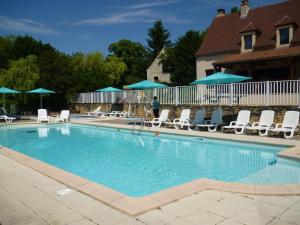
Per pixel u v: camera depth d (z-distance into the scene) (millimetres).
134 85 16641
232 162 9023
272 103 13891
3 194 5289
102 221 4121
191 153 10523
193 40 40062
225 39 25938
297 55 17828
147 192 6602
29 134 16203
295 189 5082
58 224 4055
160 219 4145
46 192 5363
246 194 4996
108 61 51531
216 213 4285
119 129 15969
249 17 26219
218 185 5359
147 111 18656
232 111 15109
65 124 19891
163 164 9094
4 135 15922
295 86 13086
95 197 4965
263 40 22641
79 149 11859
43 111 20391
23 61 27141
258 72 22359
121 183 7285
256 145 10156
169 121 16203
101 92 26141
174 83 40281
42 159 10180
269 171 7676
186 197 4910
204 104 16797
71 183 5734
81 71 34094
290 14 23281
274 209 4379
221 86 15961
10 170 6996
